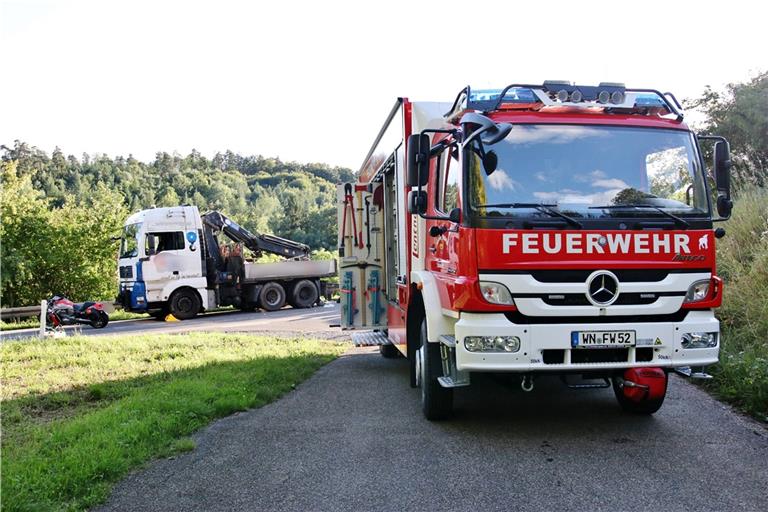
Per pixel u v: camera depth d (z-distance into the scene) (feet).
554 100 18.49
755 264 30.25
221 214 76.02
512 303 16.61
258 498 14.24
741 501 13.29
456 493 14.17
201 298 71.41
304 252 84.69
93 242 94.94
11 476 14.88
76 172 393.09
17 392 26.14
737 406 21.21
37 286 92.12
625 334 16.66
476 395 24.32
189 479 15.52
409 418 21.08
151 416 20.18
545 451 16.96
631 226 16.99
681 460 15.90
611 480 14.64
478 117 17.08
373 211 32.78
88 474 15.20
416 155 18.78
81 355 35.29
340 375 29.99
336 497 14.16
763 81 48.98
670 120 18.93
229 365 31.22
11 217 90.38
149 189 385.91
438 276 20.13
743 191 39.19
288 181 582.35
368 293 32.83
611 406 21.94
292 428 20.08
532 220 16.80
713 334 17.21
